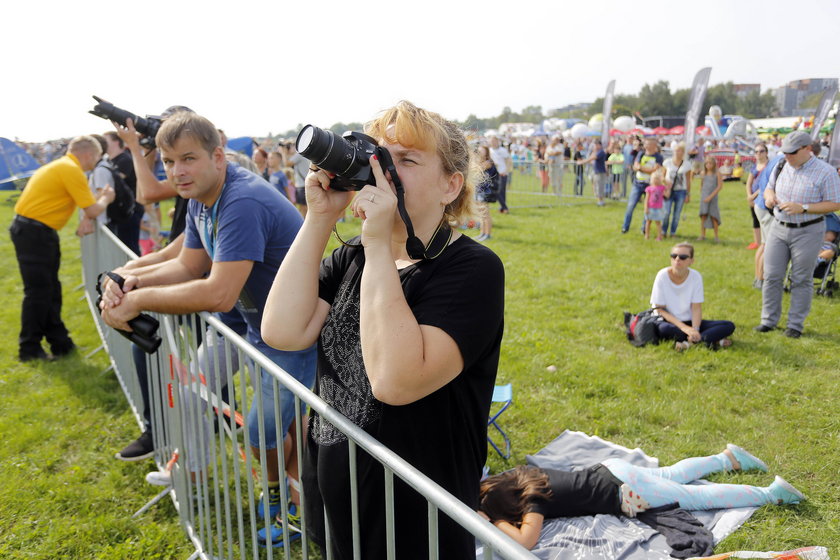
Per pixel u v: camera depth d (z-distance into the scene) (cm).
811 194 521
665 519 284
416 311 128
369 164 126
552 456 355
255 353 183
